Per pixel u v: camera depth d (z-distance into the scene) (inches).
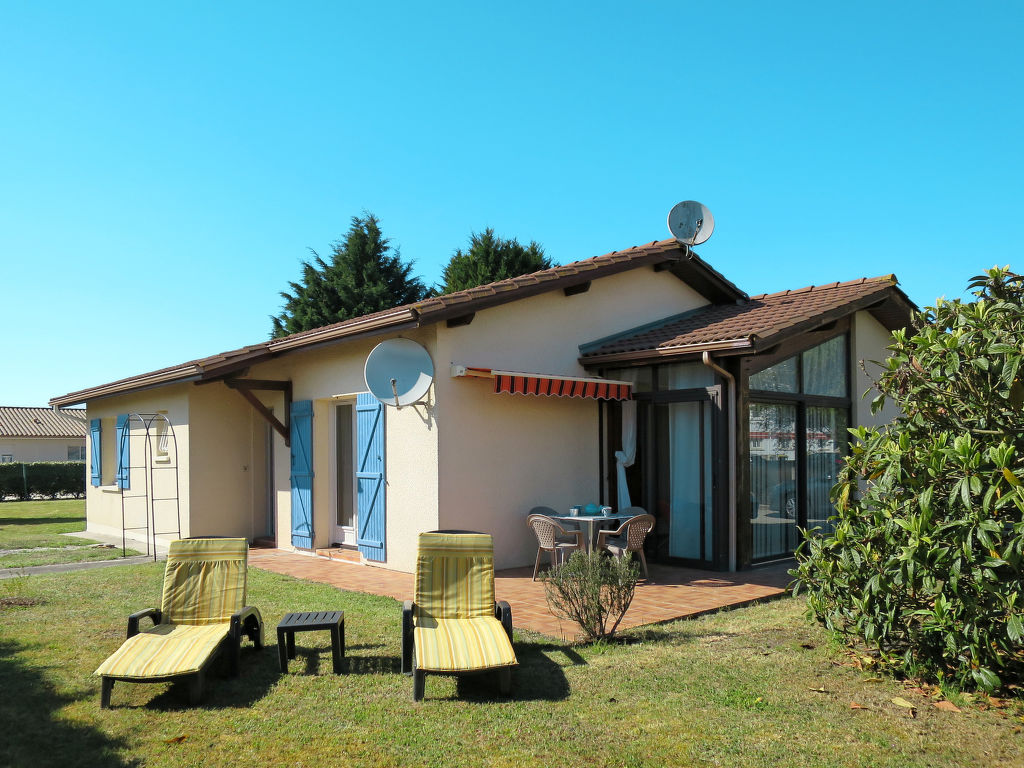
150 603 368.5
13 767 179.5
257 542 601.3
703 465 462.0
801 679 240.2
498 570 451.2
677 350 446.0
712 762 180.4
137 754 187.8
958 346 236.4
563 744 191.5
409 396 436.5
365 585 414.0
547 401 486.3
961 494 214.2
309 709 219.5
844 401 537.3
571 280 481.4
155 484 637.9
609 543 438.6
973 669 218.5
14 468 1409.9
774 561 478.9
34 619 334.0
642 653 271.4
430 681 244.5
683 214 558.6
